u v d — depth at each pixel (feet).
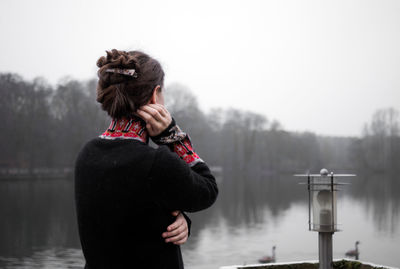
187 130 297.74
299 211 155.02
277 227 117.60
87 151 4.38
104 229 4.04
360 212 149.59
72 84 231.30
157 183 3.96
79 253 81.61
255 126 386.93
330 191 10.34
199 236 102.73
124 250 4.04
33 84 224.33
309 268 12.96
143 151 4.08
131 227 4.02
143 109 4.29
